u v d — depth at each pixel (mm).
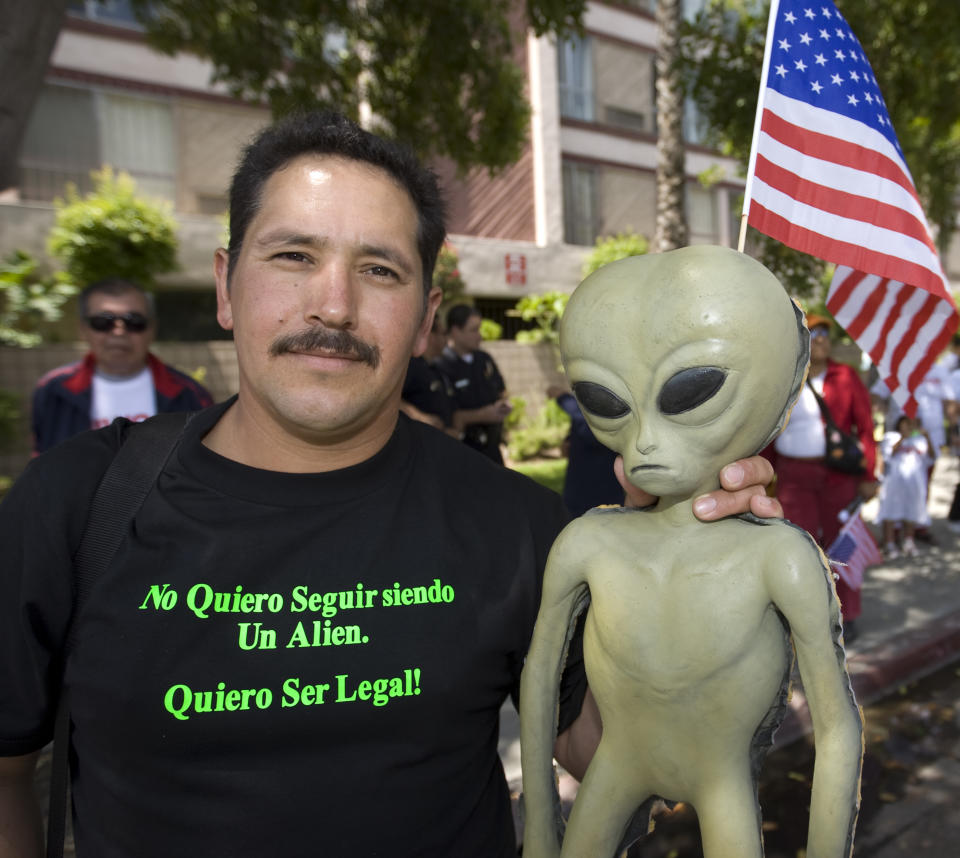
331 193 1059
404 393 3543
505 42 5996
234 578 1053
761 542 878
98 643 1035
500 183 13094
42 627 1082
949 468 9055
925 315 1629
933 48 5480
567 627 1019
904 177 1398
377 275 1094
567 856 975
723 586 872
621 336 867
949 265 20656
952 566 5301
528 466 9539
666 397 844
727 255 872
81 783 1069
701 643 868
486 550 1164
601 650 944
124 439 1228
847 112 1349
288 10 5504
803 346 919
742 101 5895
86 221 8406
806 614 845
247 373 1097
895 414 5551
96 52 9922
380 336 1081
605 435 934
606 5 14547
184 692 999
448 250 11078
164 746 995
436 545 1132
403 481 1181
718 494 899
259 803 993
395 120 6328
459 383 4520
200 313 10703
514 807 2607
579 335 900
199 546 1069
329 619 1051
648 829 1034
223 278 1287
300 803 1001
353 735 1028
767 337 837
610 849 972
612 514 1006
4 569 1085
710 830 889
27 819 1150
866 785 2934
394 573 1097
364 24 5824
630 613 910
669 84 7887
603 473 3744
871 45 5426
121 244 8617
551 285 13359
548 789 1034
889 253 1330
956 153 9000
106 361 2885
